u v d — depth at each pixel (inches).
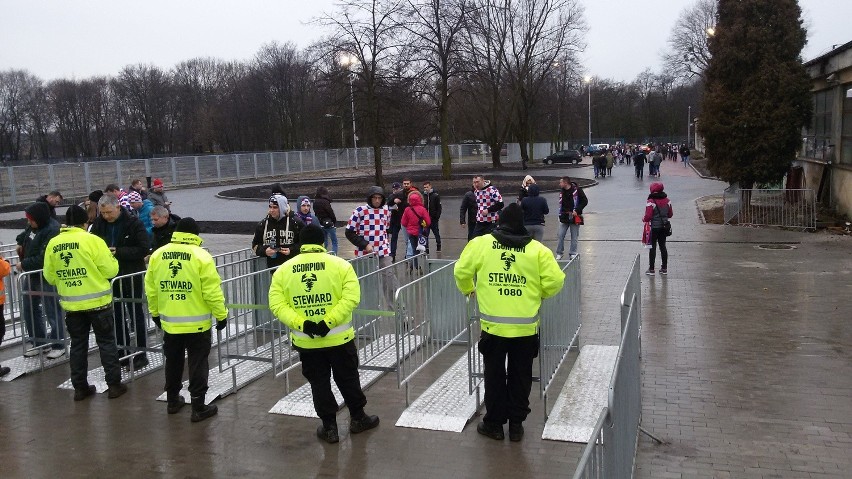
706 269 537.6
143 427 251.0
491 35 2090.3
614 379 148.1
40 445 236.8
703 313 399.9
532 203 546.9
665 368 302.0
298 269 227.3
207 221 962.7
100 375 311.1
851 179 744.3
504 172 2089.1
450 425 241.0
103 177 1734.7
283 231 371.9
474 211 610.5
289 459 221.5
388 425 246.2
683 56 2930.6
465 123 2380.7
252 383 296.8
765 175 818.8
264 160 2263.8
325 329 222.5
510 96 2342.5
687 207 970.7
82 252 275.3
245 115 3228.3
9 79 3110.2
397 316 265.6
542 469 208.2
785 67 802.2
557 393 272.4
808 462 211.6
